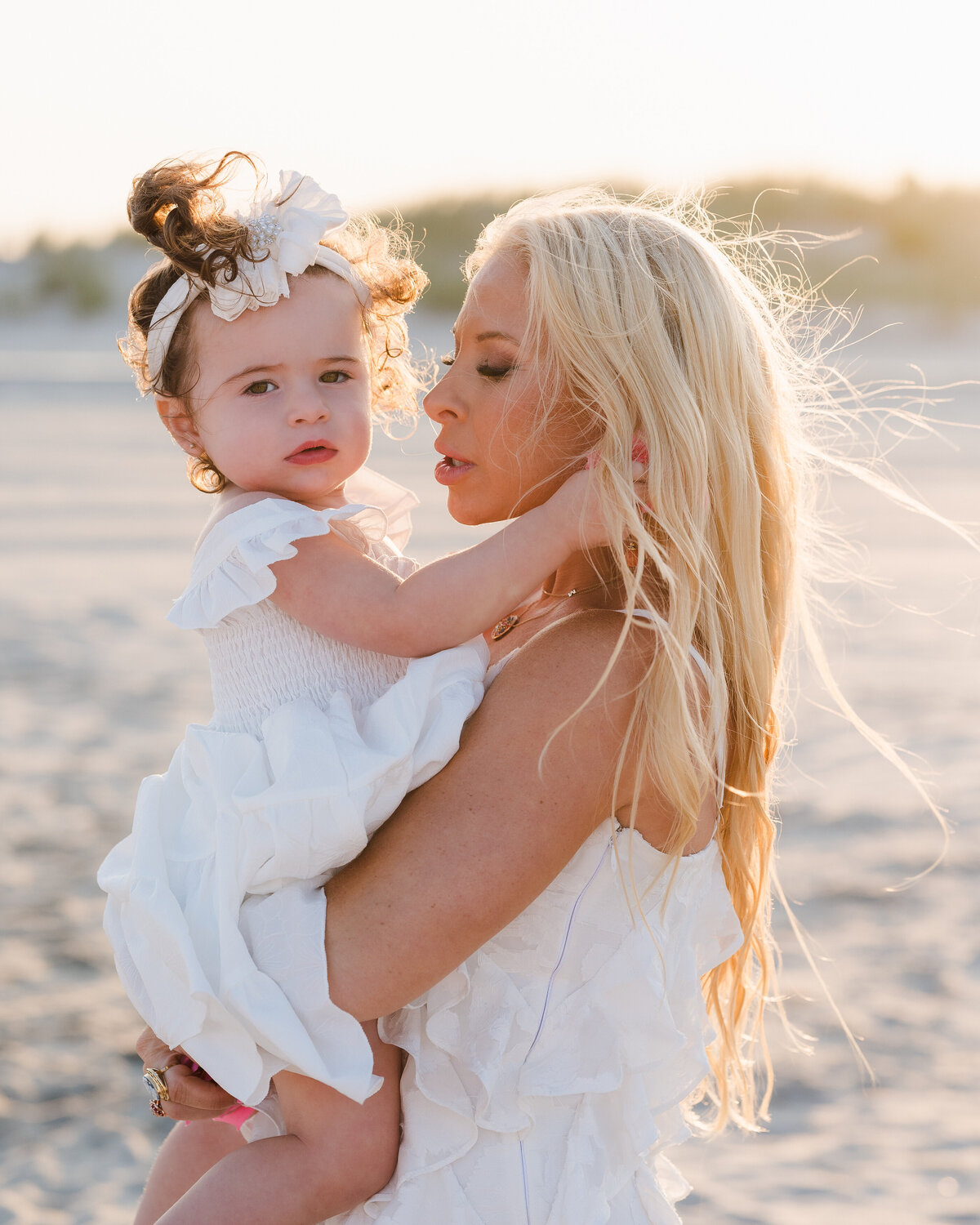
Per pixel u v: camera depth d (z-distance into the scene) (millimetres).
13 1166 3848
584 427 1732
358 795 1578
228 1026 1573
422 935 1544
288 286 1807
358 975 1549
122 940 1691
